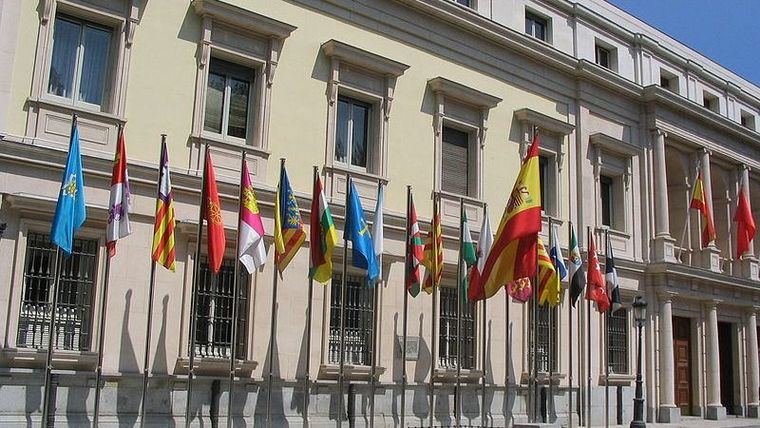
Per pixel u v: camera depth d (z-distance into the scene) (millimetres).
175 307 16031
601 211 25812
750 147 32594
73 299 15047
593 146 25797
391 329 19406
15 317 14141
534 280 18828
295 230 15914
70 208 13383
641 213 27297
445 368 20359
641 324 22031
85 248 15312
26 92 14703
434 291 18172
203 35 16984
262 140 17641
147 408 15398
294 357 17500
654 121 27547
